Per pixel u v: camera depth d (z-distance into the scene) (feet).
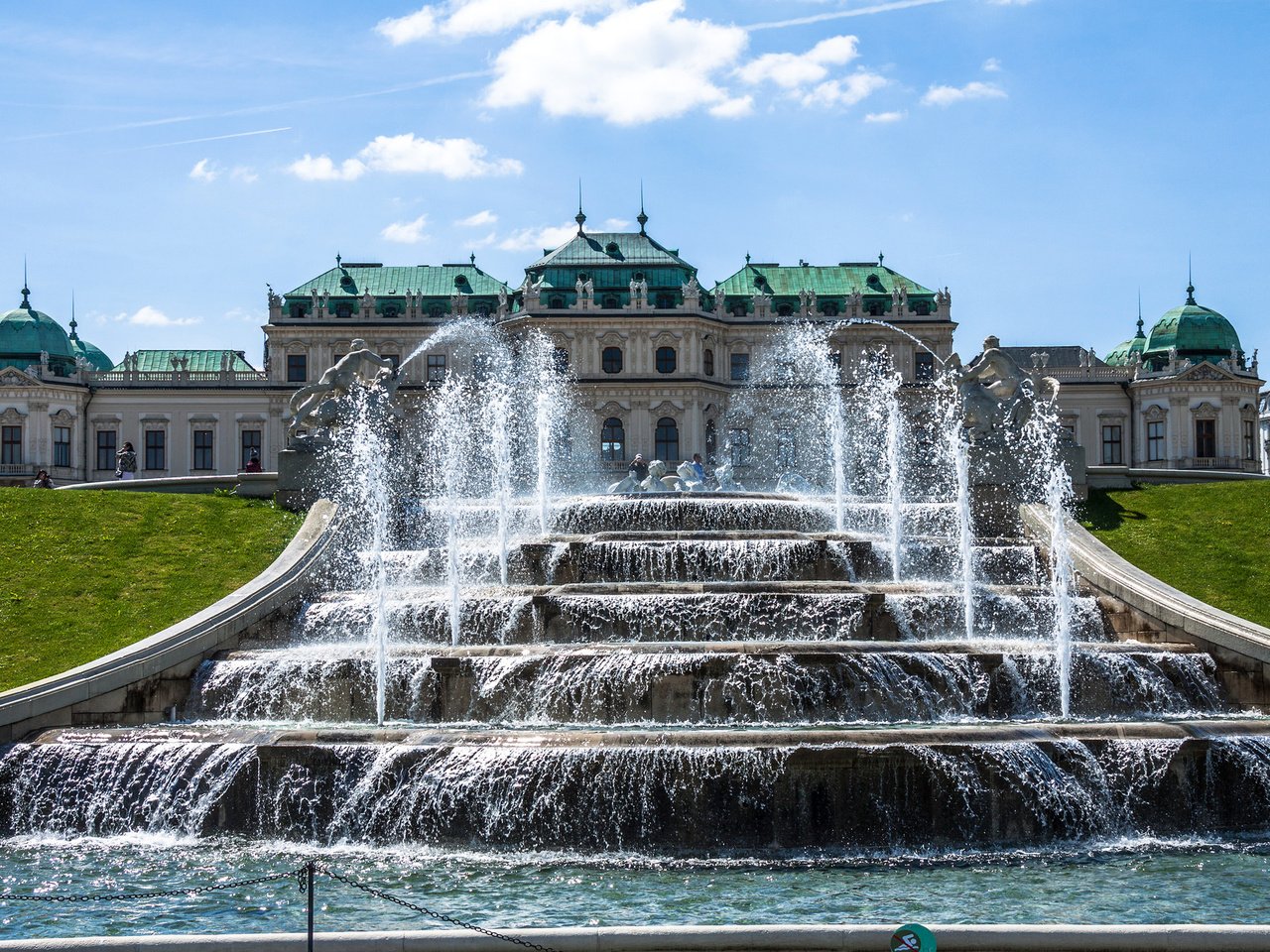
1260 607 152.56
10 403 413.80
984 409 185.78
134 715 124.88
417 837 102.89
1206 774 105.60
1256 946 67.21
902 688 122.72
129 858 100.27
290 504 188.34
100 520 178.09
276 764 105.60
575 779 101.76
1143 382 426.10
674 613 137.80
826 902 86.89
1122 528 181.57
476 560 160.86
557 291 430.61
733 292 447.01
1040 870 95.14
